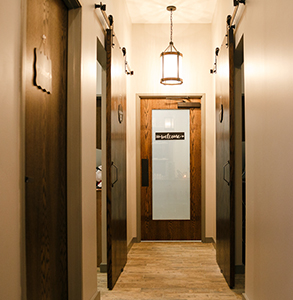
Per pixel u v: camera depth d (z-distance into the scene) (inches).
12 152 41.5
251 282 77.8
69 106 72.5
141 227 163.9
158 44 162.6
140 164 164.2
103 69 116.1
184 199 163.8
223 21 122.3
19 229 42.9
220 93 116.6
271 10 61.6
